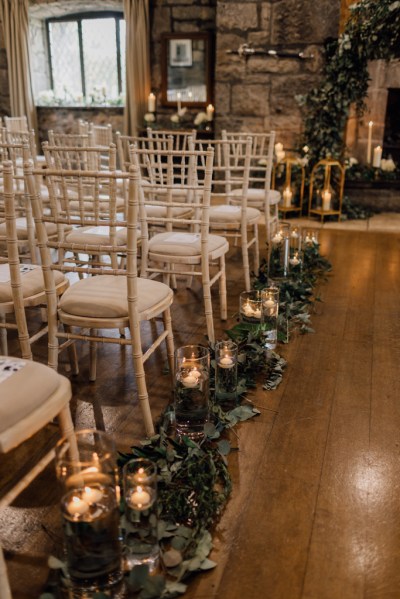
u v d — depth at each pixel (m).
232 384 2.05
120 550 1.29
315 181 5.73
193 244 2.57
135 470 1.33
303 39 5.63
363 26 4.96
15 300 1.77
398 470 1.76
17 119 5.46
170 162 2.67
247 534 1.48
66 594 1.29
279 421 2.02
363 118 6.41
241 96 5.96
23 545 1.45
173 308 3.15
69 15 7.25
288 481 1.70
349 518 1.54
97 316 1.78
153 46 6.79
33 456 1.82
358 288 3.53
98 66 7.41
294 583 1.33
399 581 1.34
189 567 1.33
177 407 1.87
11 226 1.66
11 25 7.02
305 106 5.82
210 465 1.61
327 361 2.50
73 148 2.54
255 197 3.81
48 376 1.38
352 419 2.04
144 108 6.94
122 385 2.28
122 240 2.78
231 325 2.91
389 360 2.52
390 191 5.94
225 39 5.81
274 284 3.17
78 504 1.21
